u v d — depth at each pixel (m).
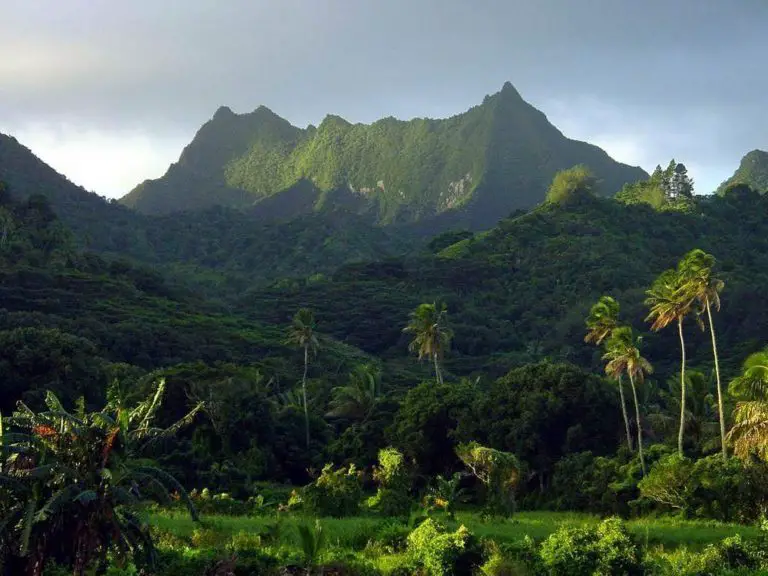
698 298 62.09
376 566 33.12
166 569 29.28
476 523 48.00
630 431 72.56
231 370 80.62
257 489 65.50
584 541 31.31
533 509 66.88
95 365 85.81
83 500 23.31
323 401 97.62
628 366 62.97
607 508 60.25
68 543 24.66
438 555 31.70
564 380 71.75
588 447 70.56
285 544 36.72
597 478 62.88
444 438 73.00
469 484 66.56
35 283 127.88
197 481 63.97
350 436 78.31
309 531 32.97
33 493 24.47
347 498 52.38
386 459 60.06
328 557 33.03
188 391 76.00
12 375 77.50
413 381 120.50
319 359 128.25
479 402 73.75
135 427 26.33
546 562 31.20
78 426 25.20
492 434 71.12
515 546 33.12
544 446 70.81
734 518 52.59
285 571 30.94
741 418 49.78
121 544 25.39
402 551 37.53
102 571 28.34
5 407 77.00
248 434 75.06
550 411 70.56
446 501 56.28
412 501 56.12
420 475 70.31
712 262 60.91
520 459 69.12
